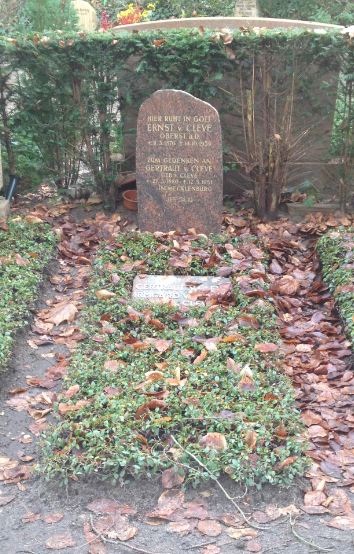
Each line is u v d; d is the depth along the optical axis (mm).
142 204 3783
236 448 2123
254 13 6293
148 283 3217
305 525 1980
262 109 4008
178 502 2035
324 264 3418
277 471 2086
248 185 4359
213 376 2453
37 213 4078
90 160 4188
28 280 3211
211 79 3986
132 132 4289
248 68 3961
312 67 3955
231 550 1893
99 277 3275
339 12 7672
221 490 2059
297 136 4102
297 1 7367
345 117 4012
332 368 2699
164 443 2162
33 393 2609
